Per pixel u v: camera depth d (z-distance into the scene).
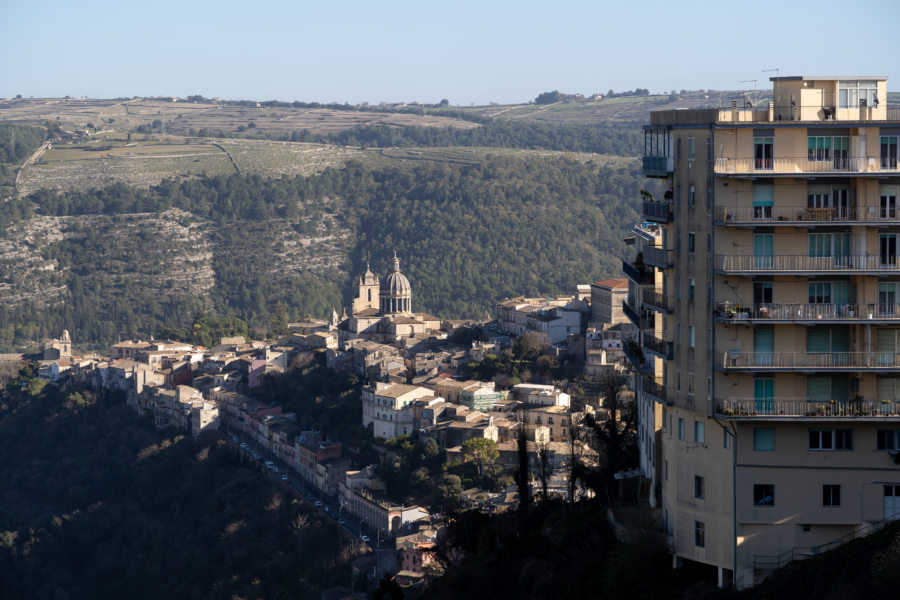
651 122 151.62
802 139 138.50
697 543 143.88
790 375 138.62
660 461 165.50
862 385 138.12
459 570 184.12
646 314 169.88
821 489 137.75
